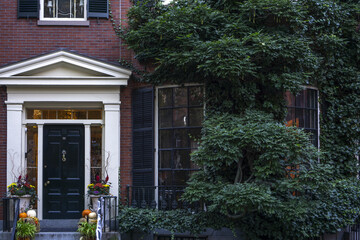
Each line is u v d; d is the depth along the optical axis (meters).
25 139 11.23
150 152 10.84
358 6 11.53
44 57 10.75
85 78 10.87
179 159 10.72
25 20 11.28
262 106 10.47
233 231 9.68
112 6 11.42
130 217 10.21
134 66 11.16
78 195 11.21
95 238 9.74
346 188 10.80
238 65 9.35
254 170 9.55
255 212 10.02
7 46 11.21
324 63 11.28
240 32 10.15
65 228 10.66
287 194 9.86
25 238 9.70
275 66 10.22
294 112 10.98
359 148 11.50
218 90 10.41
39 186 11.12
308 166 10.00
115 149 11.03
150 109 10.91
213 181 10.12
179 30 10.12
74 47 11.29
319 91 11.45
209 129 9.52
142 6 10.79
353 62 11.73
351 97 11.57
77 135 11.34
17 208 9.81
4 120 11.03
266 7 9.98
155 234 10.39
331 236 10.84
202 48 9.69
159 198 10.71
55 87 11.05
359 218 10.86
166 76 10.73
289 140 9.09
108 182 10.87
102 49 11.30
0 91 11.05
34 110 11.38
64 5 11.51
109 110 11.09
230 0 10.54
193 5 10.48
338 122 11.59
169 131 10.87
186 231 10.41
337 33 11.35
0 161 10.95
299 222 10.03
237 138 9.23
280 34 10.18
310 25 10.97
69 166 11.27
